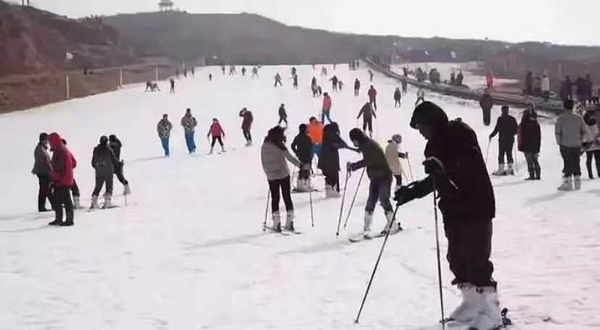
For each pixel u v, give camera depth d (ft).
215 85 260.01
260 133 125.39
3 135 130.21
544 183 56.75
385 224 42.57
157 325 23.79
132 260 35.24
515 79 265.95
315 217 47.67
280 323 23.17
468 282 21.08
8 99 180.96
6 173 85.15
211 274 31.42
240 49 579.48
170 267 33.24
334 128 56.95
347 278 29.22
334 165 56.90
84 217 51.52
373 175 38.58
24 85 193.36
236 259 34.50
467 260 20.56
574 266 28.45
